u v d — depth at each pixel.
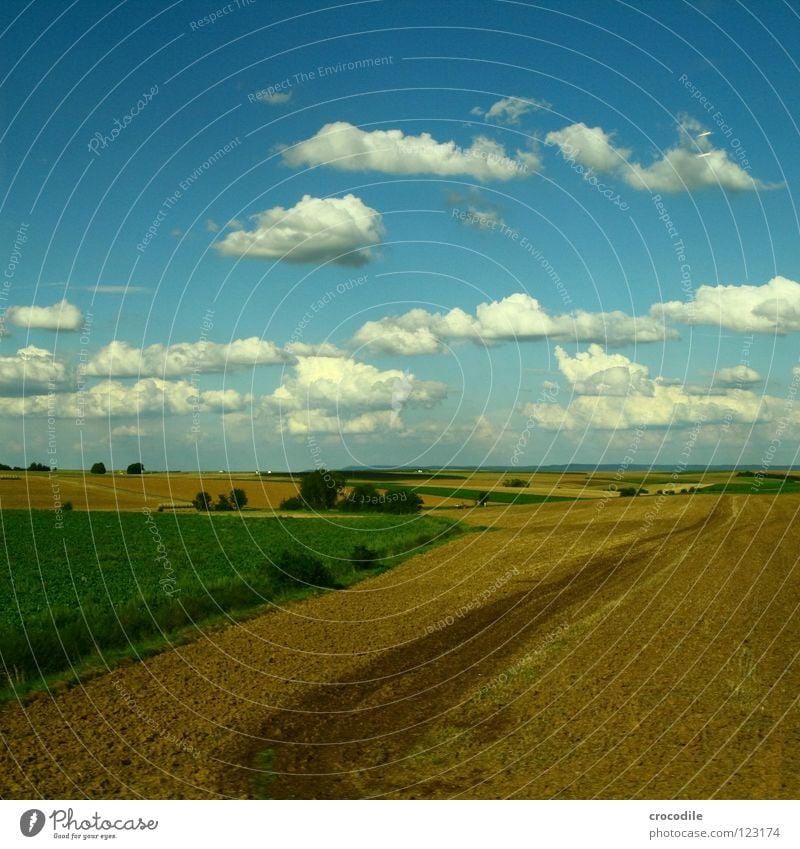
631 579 19.64
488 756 8.20
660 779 7.26
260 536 36.03
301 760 8.40
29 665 12.11
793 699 9.38
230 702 10.67
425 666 12.48
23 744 8.91
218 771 8.10
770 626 13.37
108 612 16.69
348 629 15.97
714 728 8.46
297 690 11.33
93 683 11.62
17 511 49.91
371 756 8.42
